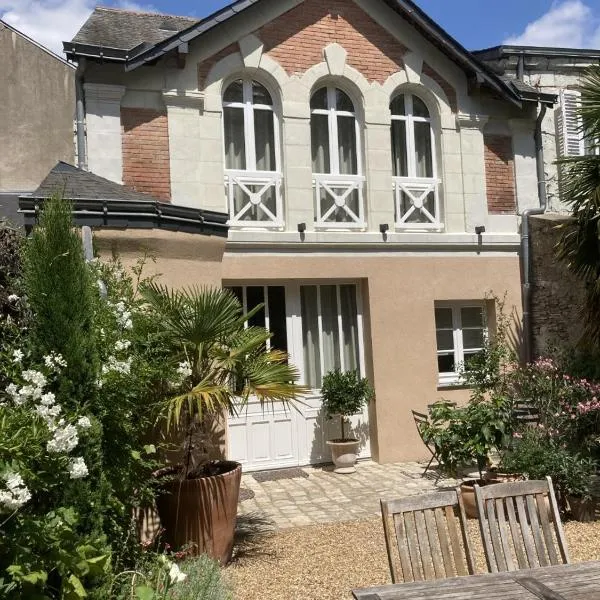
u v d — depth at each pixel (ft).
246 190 30.60
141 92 29.04
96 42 29.91
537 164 35.81
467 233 33.91
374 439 32.04
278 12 31.12
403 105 34.04
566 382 25.27
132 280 20.83
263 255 30.27
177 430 19.07
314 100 32.42
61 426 12.03
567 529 20.70
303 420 31.50
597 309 30.40
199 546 17.76
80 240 14.43
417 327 32.63
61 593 11.93
